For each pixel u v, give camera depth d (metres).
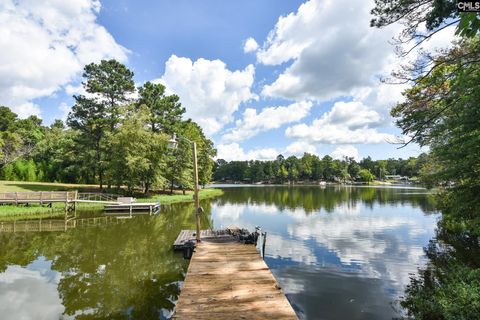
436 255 13.72
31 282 10.63
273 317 6.10
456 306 6.99
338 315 8.12
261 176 128.12
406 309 8.43
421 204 37.25
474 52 8.38
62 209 29.11
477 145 8.89
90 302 9.00
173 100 46.38
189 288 7.60
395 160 148.75
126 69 40.56
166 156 41.91
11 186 39.09
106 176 36.75
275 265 12.56
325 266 12.41
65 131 64.38
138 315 8.20
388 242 16.73
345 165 129.75
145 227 21.12
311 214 28.53
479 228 10.48
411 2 8.35
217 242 13.35
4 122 59.66
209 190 63.59
